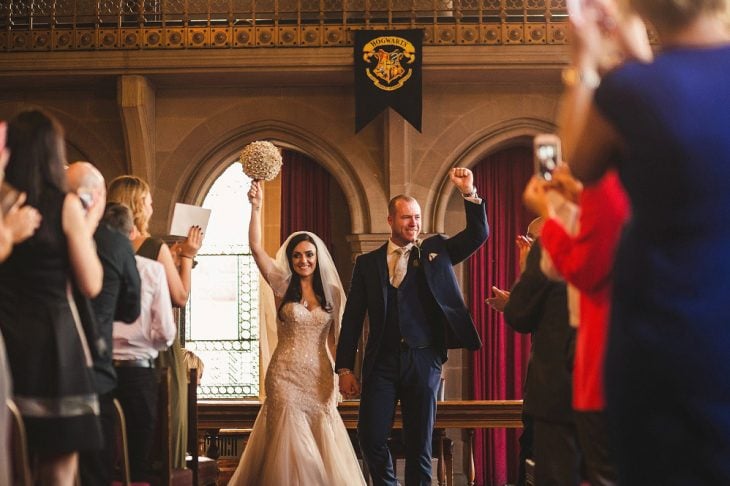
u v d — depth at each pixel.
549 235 3.04
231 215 15.20
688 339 2.00
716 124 2.01
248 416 8.36
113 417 4.64
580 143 2.20
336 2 13.99
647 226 2.09
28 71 13.09
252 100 13.78
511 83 13.72
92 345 4.02
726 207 2.02
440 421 8.09
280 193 15.05
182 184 13.67
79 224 3.87
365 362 6.95
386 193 13.66
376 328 6.89
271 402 7.61
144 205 5.81
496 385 14.14
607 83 2.10
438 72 13.22
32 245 3.79
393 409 6.90
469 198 6.98
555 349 4.37
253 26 13.08
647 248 2.08
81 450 3.85
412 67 12.87
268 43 13.07
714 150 2.01
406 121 13.41
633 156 2.09
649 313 2.05
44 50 13.12
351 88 13.80
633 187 2.11
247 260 15.20
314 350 7.64
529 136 13.87
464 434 13.92
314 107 13.78
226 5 14.23
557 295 4.41
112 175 13.70
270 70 13.06
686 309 2.02
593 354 3.06
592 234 2.89
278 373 7.61
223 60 13.03
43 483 3.88
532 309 4.50
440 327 6.94
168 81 13.49
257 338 15.17
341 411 8.55
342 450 7.65
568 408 4.30
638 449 2.08
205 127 13.71
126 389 5.17
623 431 2.11
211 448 8.44
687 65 2.06
